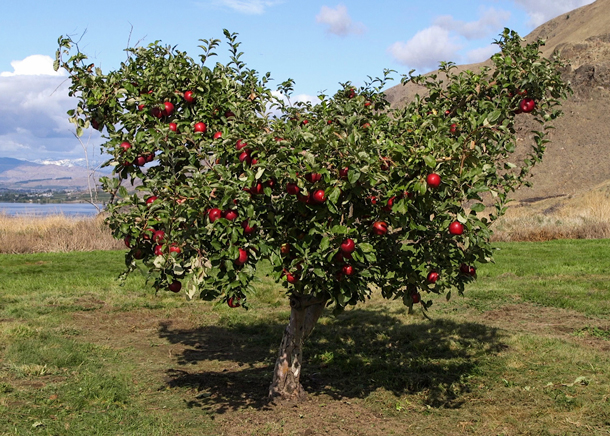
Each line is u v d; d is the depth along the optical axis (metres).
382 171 4.09
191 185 4.15
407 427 4.91
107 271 13.44
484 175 3.98
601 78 77.69
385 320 8.88
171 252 4.02
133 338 7.95
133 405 5.35
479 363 6.68
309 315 5.59
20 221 20.33
